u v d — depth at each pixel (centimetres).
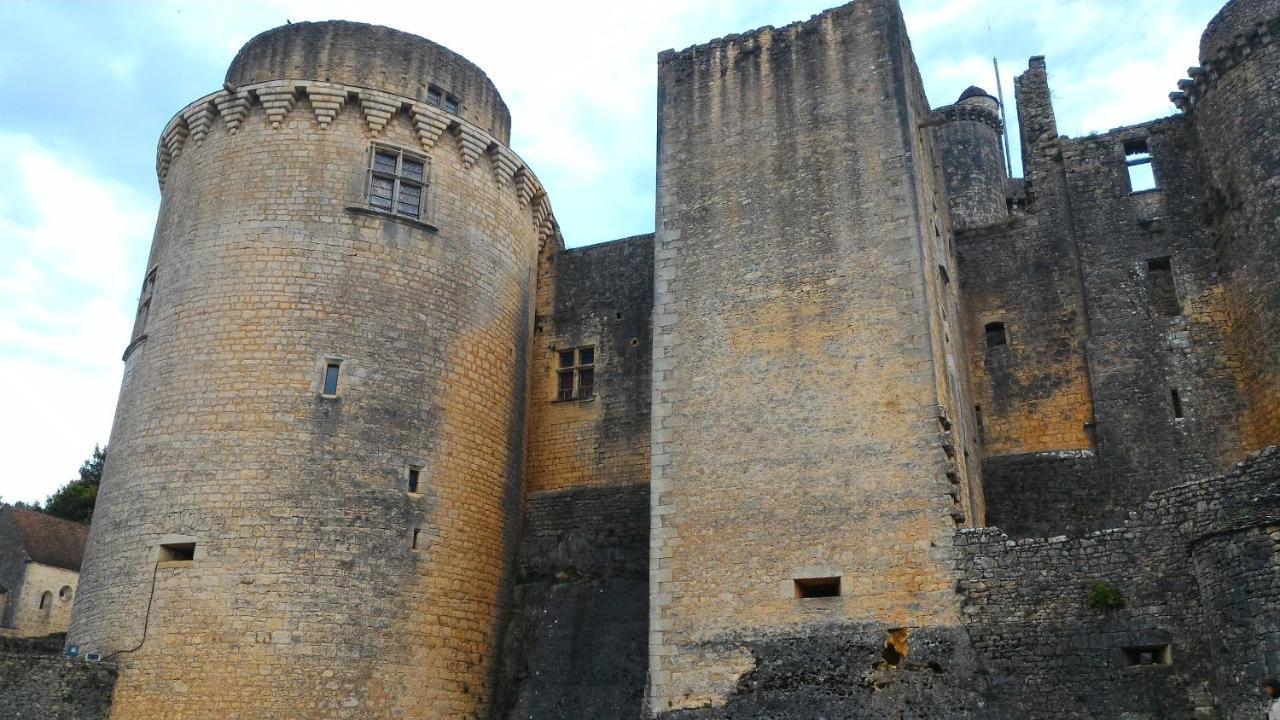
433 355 2155
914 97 2145
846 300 1916
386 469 2020
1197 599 1515
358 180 2186
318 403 2008
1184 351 2122
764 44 2200
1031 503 2116
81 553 4150
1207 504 1545
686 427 1930
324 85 2217
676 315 2030
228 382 2008
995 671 1592
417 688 1942
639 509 2341
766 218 2042
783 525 1792
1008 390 2253
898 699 1616
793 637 1712
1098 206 2305
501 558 2234
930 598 1667
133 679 1825
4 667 1747
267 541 1895
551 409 2534
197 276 2112
